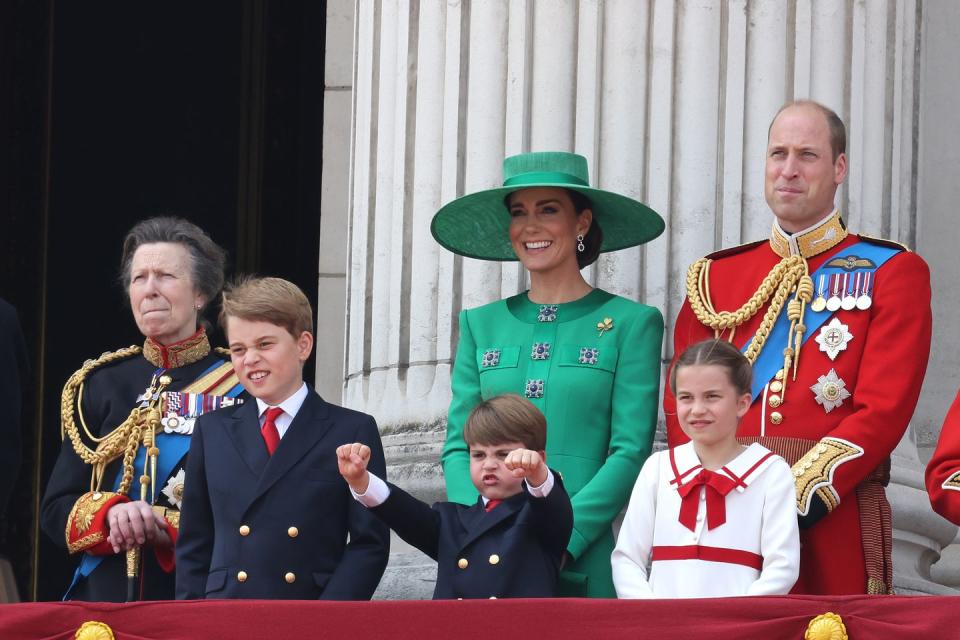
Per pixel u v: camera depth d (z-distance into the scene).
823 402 22.88
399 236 29.64
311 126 49.50
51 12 50.38
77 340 49.66
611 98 28.53
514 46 29.05
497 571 21.89
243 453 22.67
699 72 28.48
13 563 47.16
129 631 19.36
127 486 24.41
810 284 23.50
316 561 22.25
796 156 23.84
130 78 50.47
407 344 29.41
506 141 28.89
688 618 18.88
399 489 22.17
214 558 22.34
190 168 49.88
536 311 25.06
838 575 22.16
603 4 28.81
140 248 25.27
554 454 24.02
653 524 21.70
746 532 21.20
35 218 49.81
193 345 25.20
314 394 23.22
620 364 24.28
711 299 24.42
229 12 50.16
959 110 36.38
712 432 21.41
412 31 30.09
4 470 25.41
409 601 19.11
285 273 49.06
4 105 49.78
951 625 18.53
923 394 35.59
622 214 25.53
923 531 30.00
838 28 29.06
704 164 28.28
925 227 36.09
